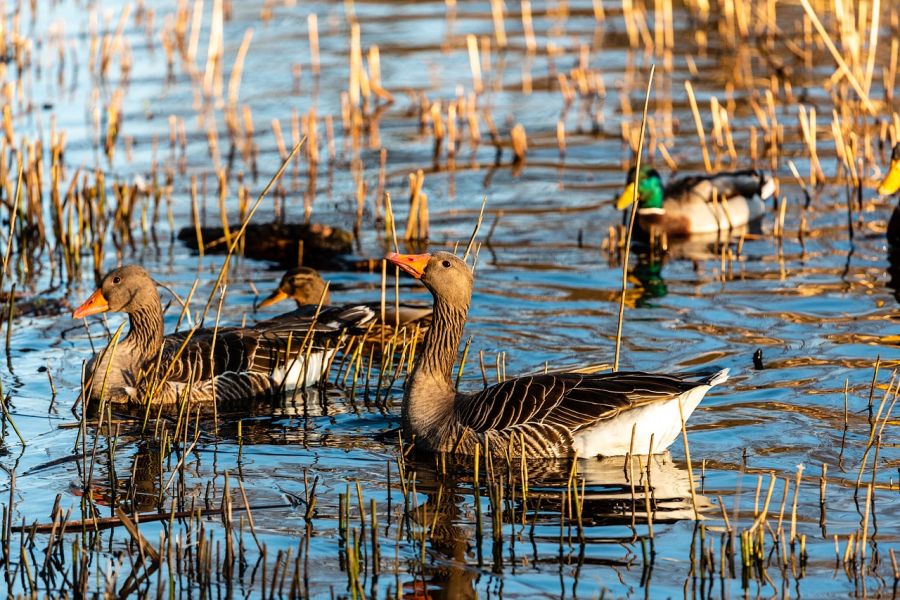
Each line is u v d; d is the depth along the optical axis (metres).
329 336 14.45
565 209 21.50
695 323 15.51
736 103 28.16
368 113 27.92
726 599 8.45
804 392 12.87
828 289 16.88
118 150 24.88
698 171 23.77
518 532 9.64
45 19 36.59
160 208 21.83
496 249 19.30
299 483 10.88
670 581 8.73
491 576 8.86
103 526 9.91
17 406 13.11
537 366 13.98
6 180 20.27
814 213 21.23
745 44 33.50
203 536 9.04
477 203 21.81
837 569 8.86
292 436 12.32
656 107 28.08
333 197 22.23
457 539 9.53
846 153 21.72
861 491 10.31
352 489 10.73
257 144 25.69
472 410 11.53
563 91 28.17
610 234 19.17
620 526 9.72
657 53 32.81
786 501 10.16
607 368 13.79
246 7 39.41
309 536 9.65
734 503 10.12
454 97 29.03
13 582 8.93
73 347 15.10
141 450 11.88
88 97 28.62
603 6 39.66
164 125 26.75
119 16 37.22
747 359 14.00
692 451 11.38
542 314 16.08
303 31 35.91
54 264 18.97
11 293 14.60
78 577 8.99
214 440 12.20
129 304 13.79
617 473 10.88
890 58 30.48
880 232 19.88
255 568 9.03
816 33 33.66
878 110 26.50
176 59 32.47
